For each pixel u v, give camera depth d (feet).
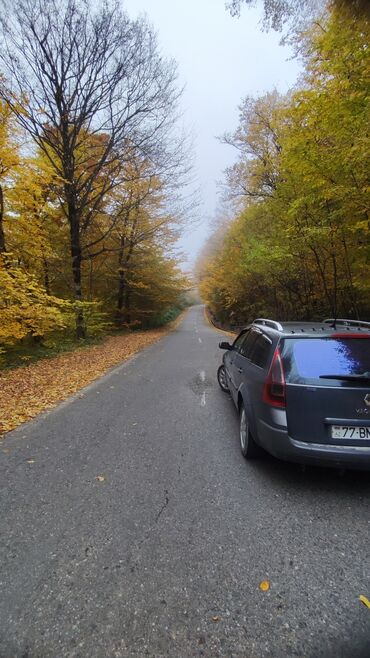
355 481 11.75
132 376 30.45
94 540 8.68
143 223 73.46
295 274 44.24
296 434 10.93
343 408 10.74
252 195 56.39
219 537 8.79
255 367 13.58
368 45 19.75
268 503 10.36
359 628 6.28
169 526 9.23
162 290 95.81
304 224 33.65
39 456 13.85
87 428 17.12
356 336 11.98
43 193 45.50
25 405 21.13
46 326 38.47
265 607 6.72
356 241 28.55
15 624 6.36
